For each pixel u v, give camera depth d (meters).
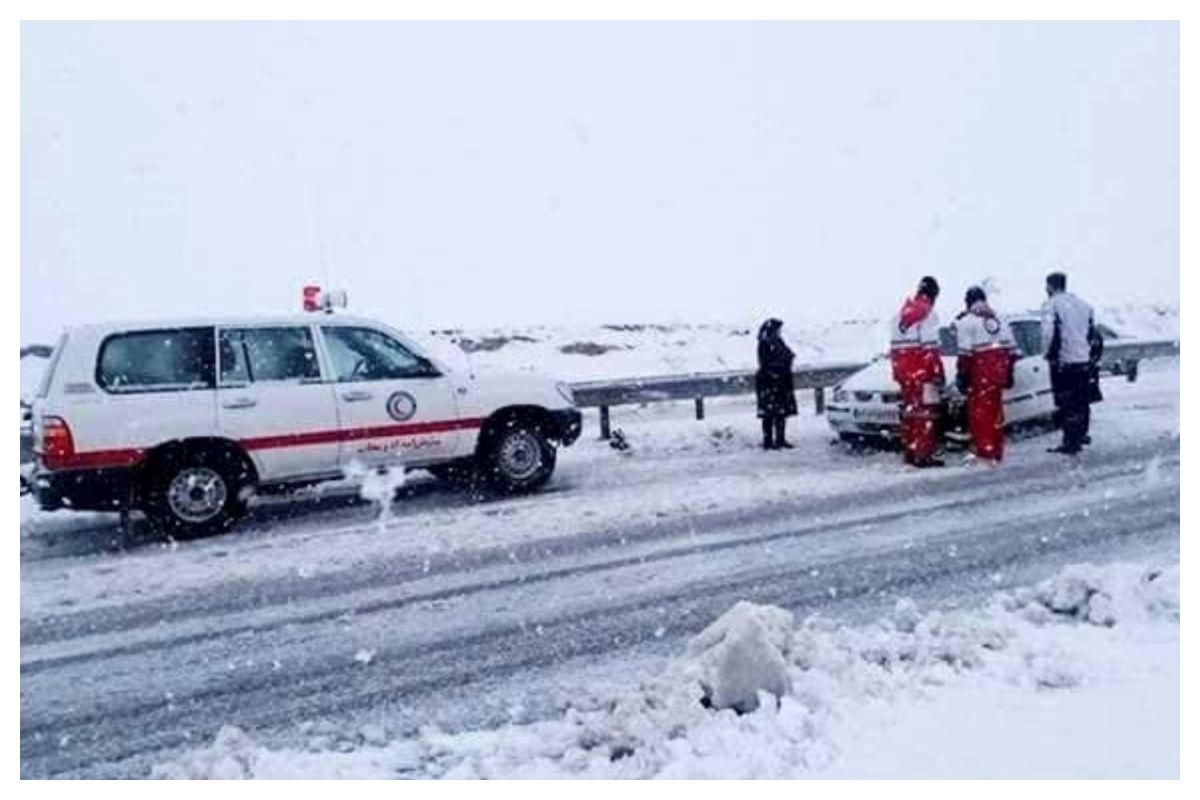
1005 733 4.04
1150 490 9.16
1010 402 11.92
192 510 8.59
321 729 4.72
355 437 9.17
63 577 7.48
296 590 7.00
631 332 31.72
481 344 27.59
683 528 8.39
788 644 4.79
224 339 8.82
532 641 5.82
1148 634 5.16
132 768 4.43
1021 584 6.52
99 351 8.38
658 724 4.21
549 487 10.36
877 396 11.51
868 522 8.35
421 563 7.57
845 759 3.91
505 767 4.09
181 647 5.93
